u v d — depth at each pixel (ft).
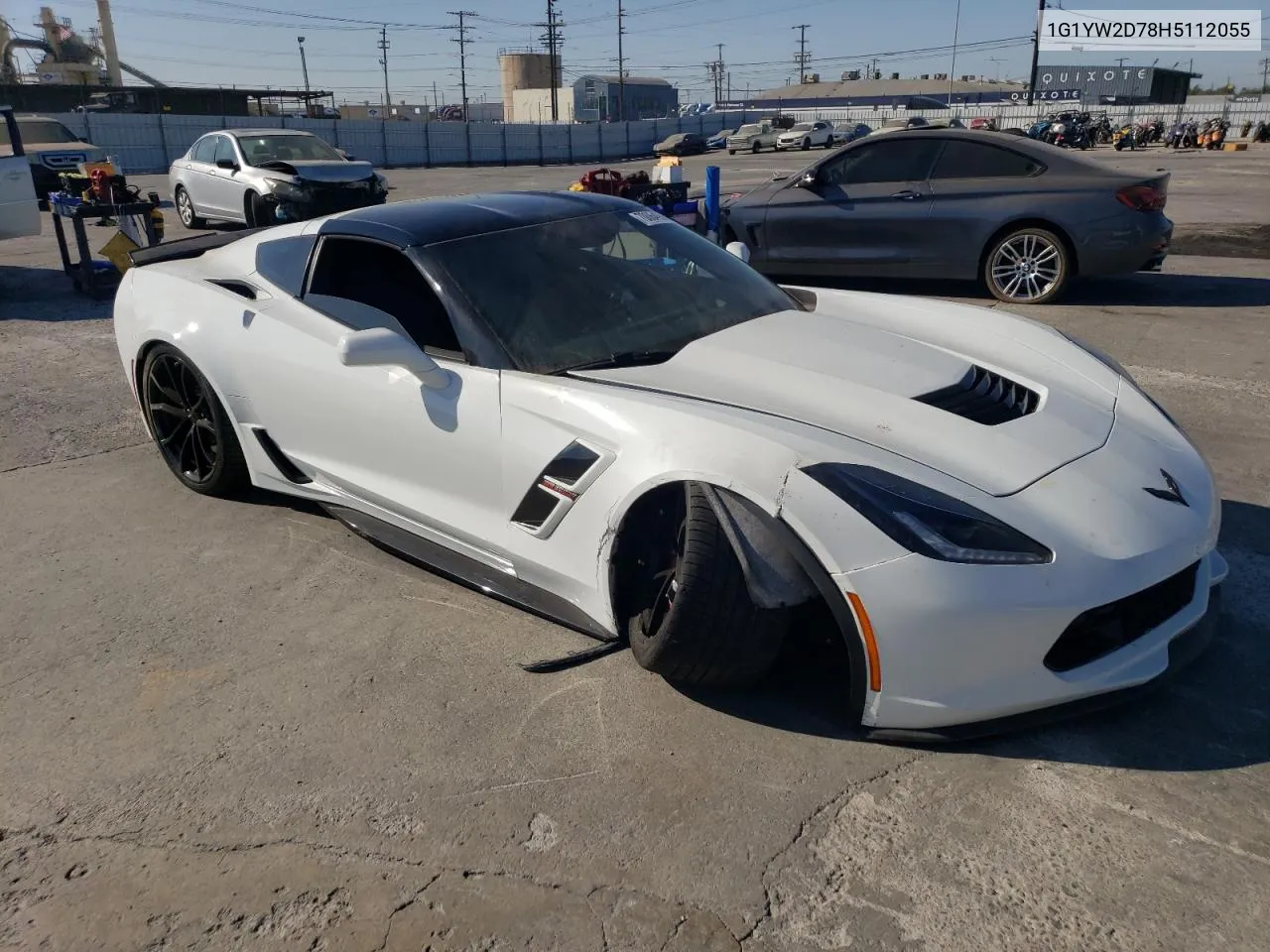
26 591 10.70
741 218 28.02
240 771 7.68
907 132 25.68
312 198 40.06
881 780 7.32
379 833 6.97
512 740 7.94
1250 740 7.63
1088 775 7.30
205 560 11.35
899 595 6.93
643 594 8.41
